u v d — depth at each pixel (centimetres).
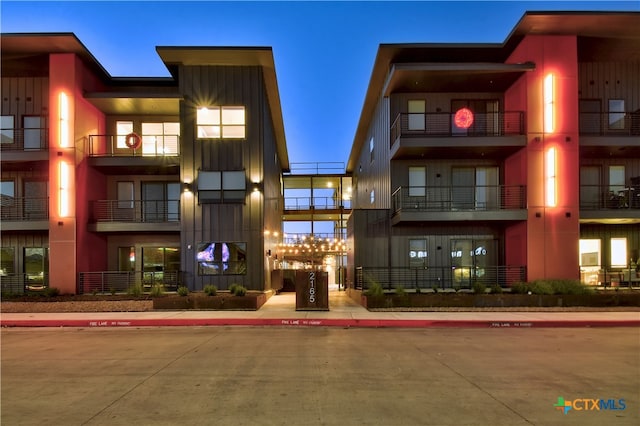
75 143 1605
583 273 1619
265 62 1686
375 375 614
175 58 1656
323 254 2859
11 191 1794
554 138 1523
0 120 1750
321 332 1000
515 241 1603
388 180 1773
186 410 471
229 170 1691
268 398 511
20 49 1579
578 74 1717
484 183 1708
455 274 1684
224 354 757
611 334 962
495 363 686
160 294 1412
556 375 613
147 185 1869
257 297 1350
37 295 1491
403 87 1664
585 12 1427
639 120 1677
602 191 1691
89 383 578
